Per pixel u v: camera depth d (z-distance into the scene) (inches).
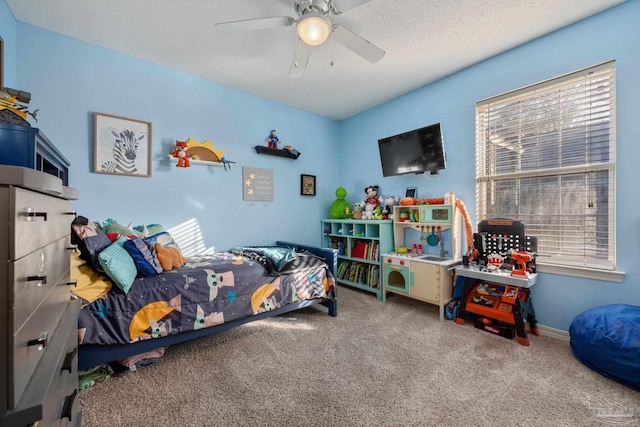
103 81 93.1
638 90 74.2
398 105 135.3
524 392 60.6
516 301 85.0
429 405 56.8
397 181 137.7
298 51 78.8
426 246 123.6
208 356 76.8
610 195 80.1
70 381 38.7
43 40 83.2
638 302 74.7
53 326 34.3
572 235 87.3
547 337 87.7
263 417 53.8
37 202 28.2
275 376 67.2
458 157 113.3
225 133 122.5
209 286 80.0
